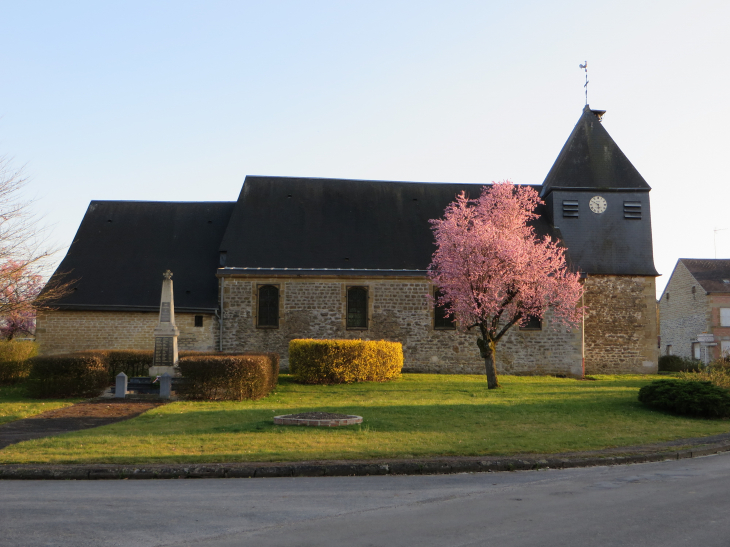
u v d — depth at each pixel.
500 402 17.33
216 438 11.66
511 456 10.45
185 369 18.30
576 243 30.34
